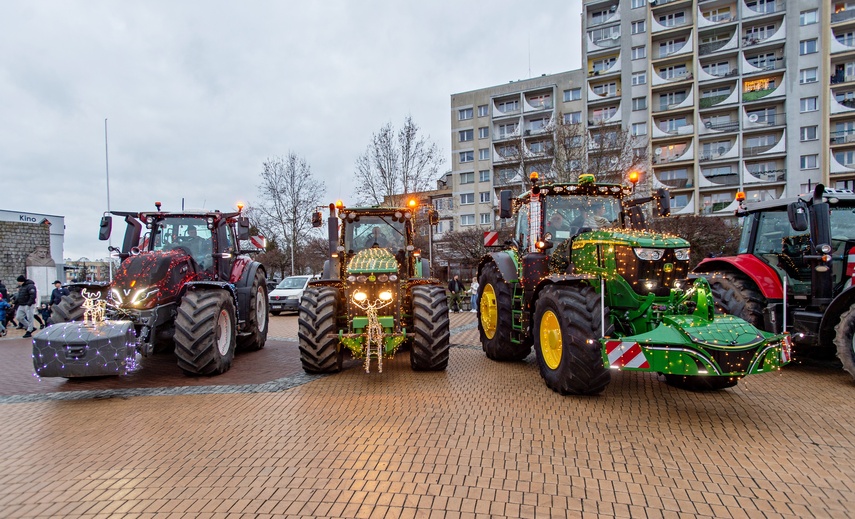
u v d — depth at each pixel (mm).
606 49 37375
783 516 2699
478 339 9516
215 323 6152
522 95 41656
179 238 7742
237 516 2756
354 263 6098
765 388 5359
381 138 20984
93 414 4742
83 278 14234
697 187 33938
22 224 22734
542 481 3150
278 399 5160
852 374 5289
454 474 3266
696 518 2691
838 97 31672
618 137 19812
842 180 31469
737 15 33344
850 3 31594
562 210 6391
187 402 5105
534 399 5004
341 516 2748
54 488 3143
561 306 4898
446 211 45625
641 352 4273
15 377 6496
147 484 3178
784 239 6328
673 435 3953
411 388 5527
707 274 7367
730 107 33469
